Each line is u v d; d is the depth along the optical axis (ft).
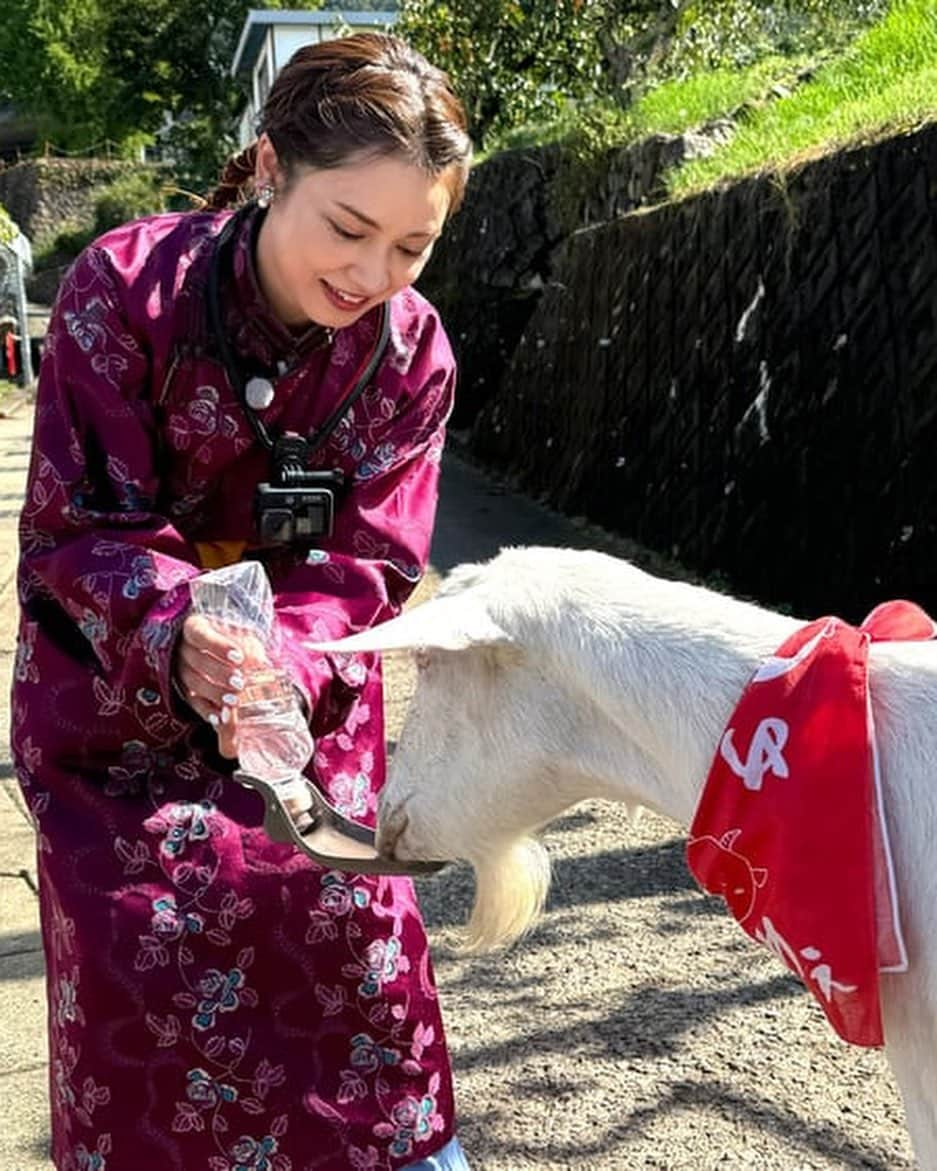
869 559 18.88
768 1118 9.68
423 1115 7.31
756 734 6.03
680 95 37.65
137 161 123.24
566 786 6.89
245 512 7.02
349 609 6.97
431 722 6.95
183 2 118.32
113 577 6.38
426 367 7.21
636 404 27.50
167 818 6.78
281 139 6.16
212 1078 6.85
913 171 19.38
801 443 20.92
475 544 28.12
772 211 22.90
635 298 28.43
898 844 6.02
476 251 43.73
